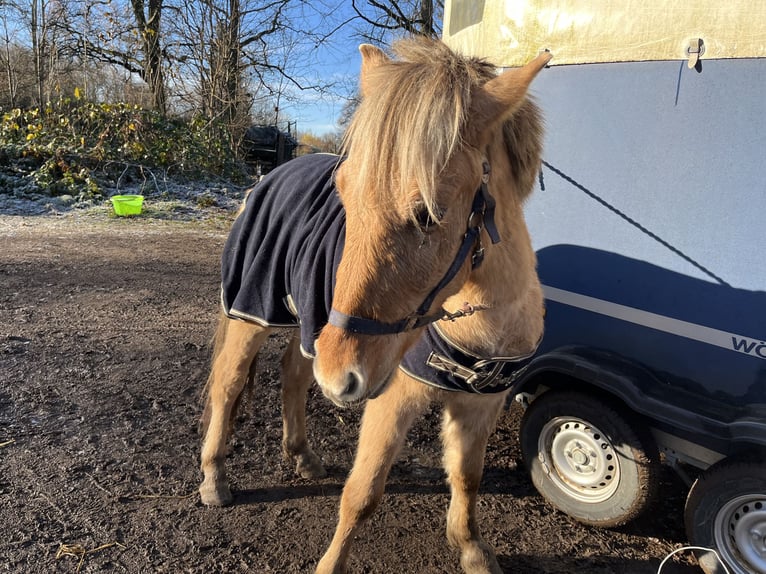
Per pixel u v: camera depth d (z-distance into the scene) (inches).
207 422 118.7
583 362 102.3
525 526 107.3
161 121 495.8
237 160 565.9
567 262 115.1
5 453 116.5
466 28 132.7
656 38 95.2
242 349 107.7
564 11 106.5
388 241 55.3
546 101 113.6
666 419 91.4
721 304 93.7
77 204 395.2
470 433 92.0
